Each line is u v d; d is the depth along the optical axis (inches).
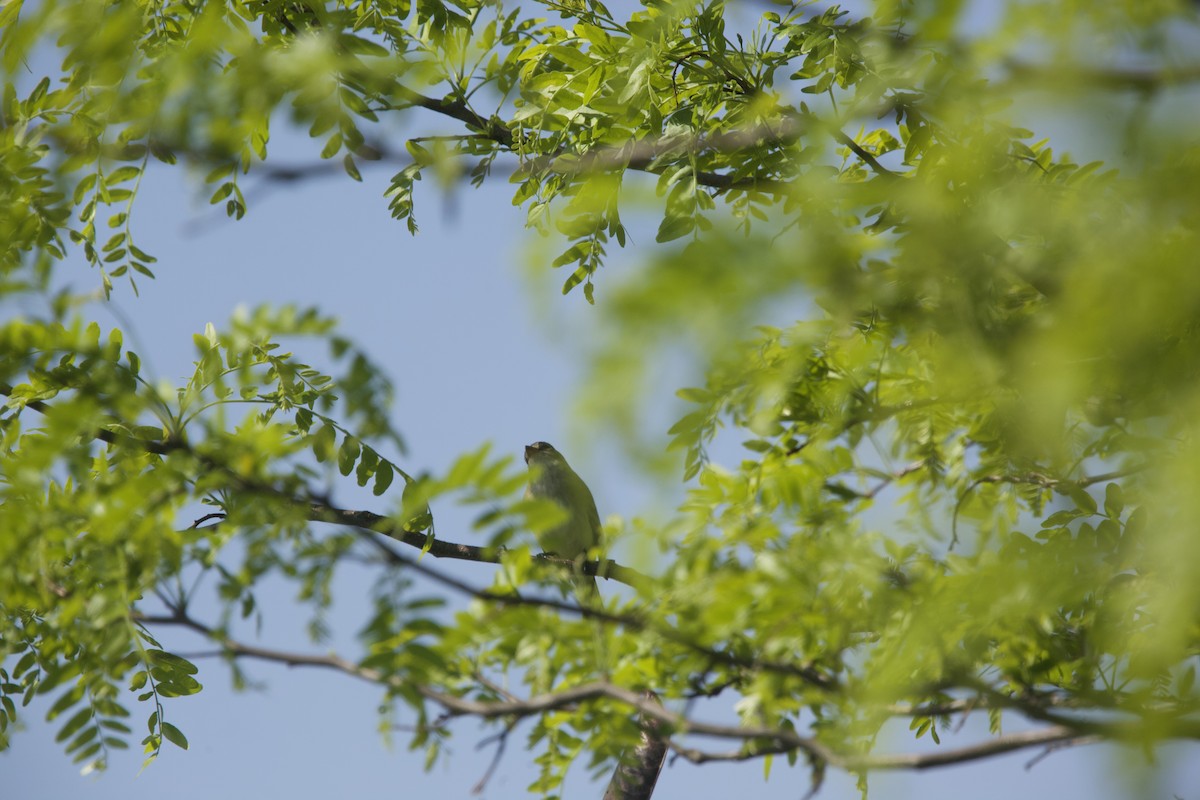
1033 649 264.4
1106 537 248.4
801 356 232.4
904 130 316.8
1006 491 324.2
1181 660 194.5
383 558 215.9
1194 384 124.6
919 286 137.3
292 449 228.2
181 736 309.7
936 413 281.7
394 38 362.6
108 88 184.7
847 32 303.7
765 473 301.6
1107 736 186.2
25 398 321.1
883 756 218.4
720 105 382.6
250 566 220.1
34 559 239.5
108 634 232.4
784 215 126.3
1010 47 127.5
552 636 244.4
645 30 336.8
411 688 220.7
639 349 110.9
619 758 269.1
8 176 248.2
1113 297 107.1
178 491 224.1
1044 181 210.7
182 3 269.1
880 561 239.5
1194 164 109.7
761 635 248.5
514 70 374.6
